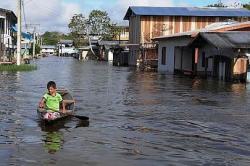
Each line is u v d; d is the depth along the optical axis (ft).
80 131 40.83
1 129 41.11
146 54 183.42
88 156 32.07
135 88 86.12
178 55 140.15
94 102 62.64
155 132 41.34
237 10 217.15
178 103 63.05
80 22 361.30
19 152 32.68
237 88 87.35
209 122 47.42
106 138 38.17
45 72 137.18
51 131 40.52
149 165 30.25
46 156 31.76
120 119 48.21
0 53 175.42
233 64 102.94
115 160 31.24
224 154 33.63
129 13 233.55
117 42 307.17
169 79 112.16
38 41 401.90
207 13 209.36
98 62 266.57
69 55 482.69
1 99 63.77
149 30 206.80
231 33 109.50
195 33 120.57
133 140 37.63
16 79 102.58
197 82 102.22
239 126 45.27
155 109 56.59
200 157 32.60
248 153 34.06
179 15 206.49
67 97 51.72
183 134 40.68
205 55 121.19
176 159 31.89
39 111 45.55
